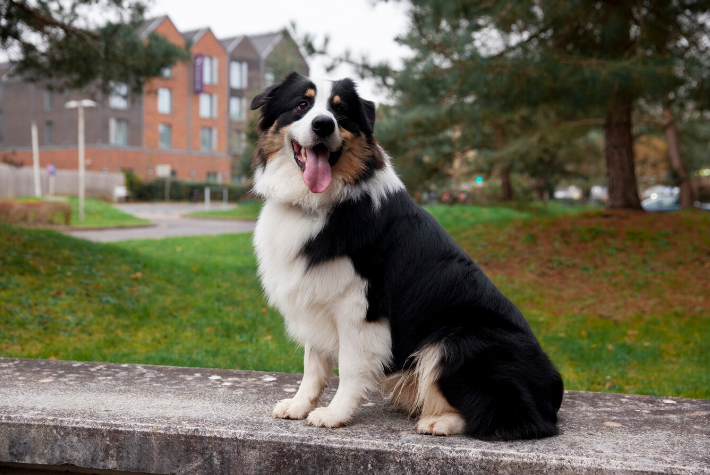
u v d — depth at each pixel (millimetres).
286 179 3242
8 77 12672
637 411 3713
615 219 12586
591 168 29938
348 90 3334
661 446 3057
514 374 3027
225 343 6895
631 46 10180
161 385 4035
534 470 2824
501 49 10203
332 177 3125
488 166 25703
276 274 3230
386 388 3379
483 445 2938
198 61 49375
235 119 52531
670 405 3844
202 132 51031
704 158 28609
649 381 5945
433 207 19828
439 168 22625
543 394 3102
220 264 11766
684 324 8453
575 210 26766
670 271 10508
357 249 3061
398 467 2936
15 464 3396
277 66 30656
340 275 3045
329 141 3047
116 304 8039
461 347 3062
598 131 23562
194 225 25078
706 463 2820
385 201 3213
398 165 20625
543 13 9734
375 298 3076
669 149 20625
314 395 3393
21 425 3273
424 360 3137
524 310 9195
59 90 12328
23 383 4016
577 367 6484
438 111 17922
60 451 3248
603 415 3617
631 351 7148
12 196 35406
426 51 10711
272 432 3088
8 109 49500
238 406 3596
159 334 7164
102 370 4391
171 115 48969
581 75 9281
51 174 31531
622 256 11141
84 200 28281
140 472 3238
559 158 27469
